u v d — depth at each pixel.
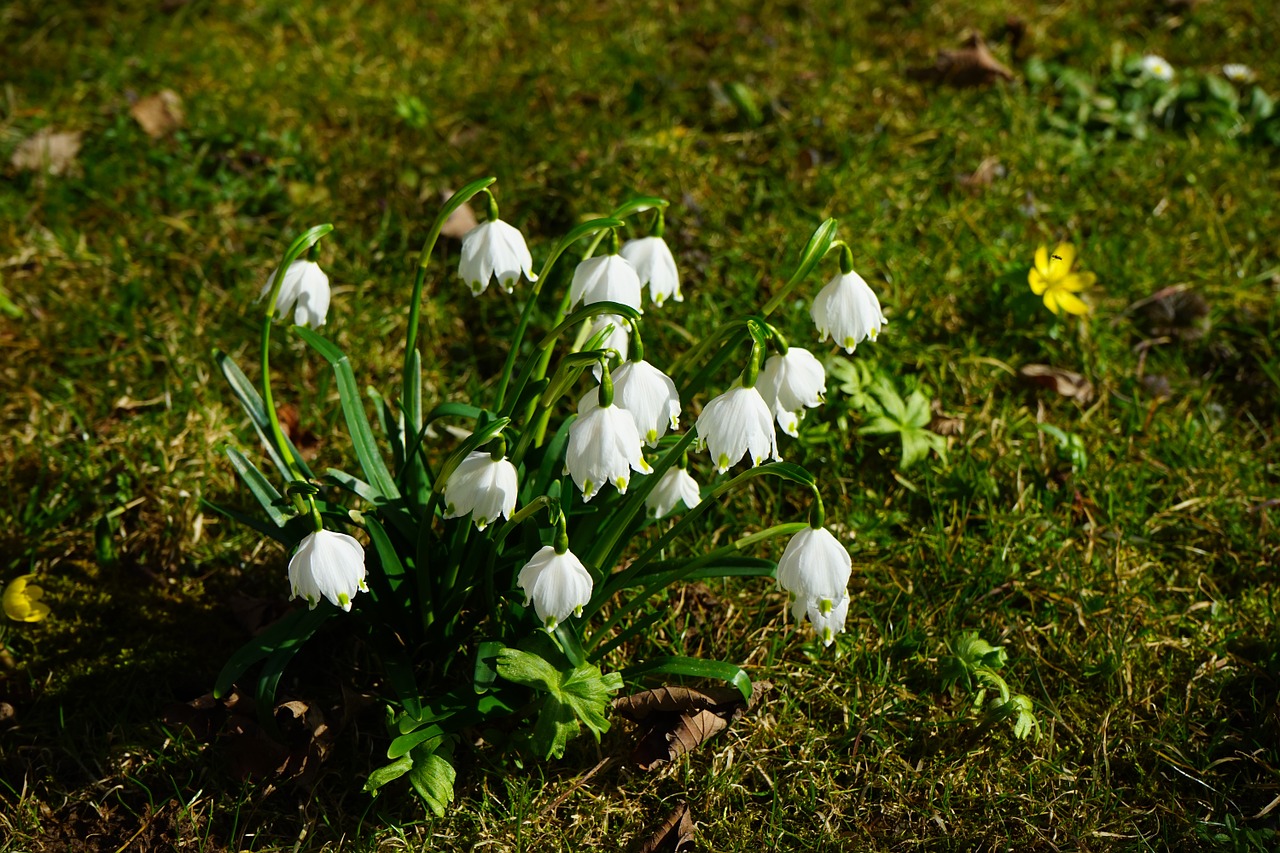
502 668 2.20
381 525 2.42
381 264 3.72
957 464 3.11
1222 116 4.26
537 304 3.56
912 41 4.64
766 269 3.64
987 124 4.20
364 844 2.32
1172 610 2.81
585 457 1.95
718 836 2.37
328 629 2.68
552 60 4.52
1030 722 2.48
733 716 2.54
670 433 2.49
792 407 2.08
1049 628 2.75
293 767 2.39
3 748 2.48
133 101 4.20
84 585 2.82
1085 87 4.38
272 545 2.92
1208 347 3.48
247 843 2.35
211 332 3.45
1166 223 3.83
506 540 2.48
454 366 3.46
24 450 3.11
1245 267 3.66
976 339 3.50
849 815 2.41
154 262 3.67
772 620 2.78
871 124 4.22
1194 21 4.76
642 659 2.68
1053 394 3.35
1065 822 2.37
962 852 2.35
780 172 4.02
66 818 2.39
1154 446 3.20
